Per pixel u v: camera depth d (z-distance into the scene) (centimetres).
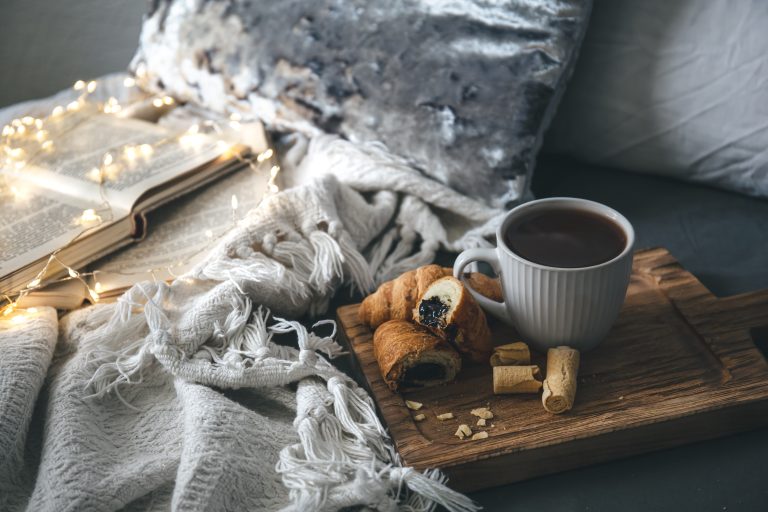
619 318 79
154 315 78
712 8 90
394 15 98
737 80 89
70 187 93
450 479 68
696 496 67
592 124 98
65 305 84
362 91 98
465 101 93
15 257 84
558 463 69
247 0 106
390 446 71
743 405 70
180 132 102
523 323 75
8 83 130
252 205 91
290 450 69
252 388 77
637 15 94
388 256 92
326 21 101
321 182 88
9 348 77
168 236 89
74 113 109
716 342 75
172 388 77
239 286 80
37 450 74
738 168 92
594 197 97
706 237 90
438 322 74
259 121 103
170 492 70
